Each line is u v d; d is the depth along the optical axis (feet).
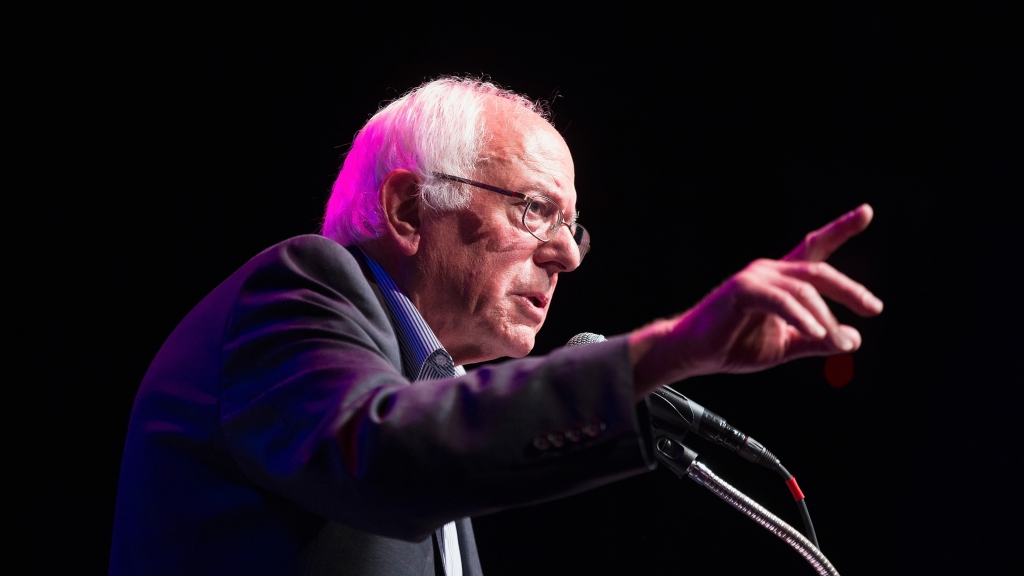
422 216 11.82
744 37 30.53
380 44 28.14
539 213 12.24
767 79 30.55
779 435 29.48
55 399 25.58
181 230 26.68
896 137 30.27
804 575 28.04
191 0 26.89
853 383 29.73
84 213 26.13
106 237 26.25
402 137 12.12
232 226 26.96
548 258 12.27
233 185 27.09
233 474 8.61
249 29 27.37
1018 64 29.68
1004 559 27.78
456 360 12.66
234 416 7.97
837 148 30.42
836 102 30.40
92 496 25.48
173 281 26.53
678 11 30.45
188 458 8.77
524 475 6.37
